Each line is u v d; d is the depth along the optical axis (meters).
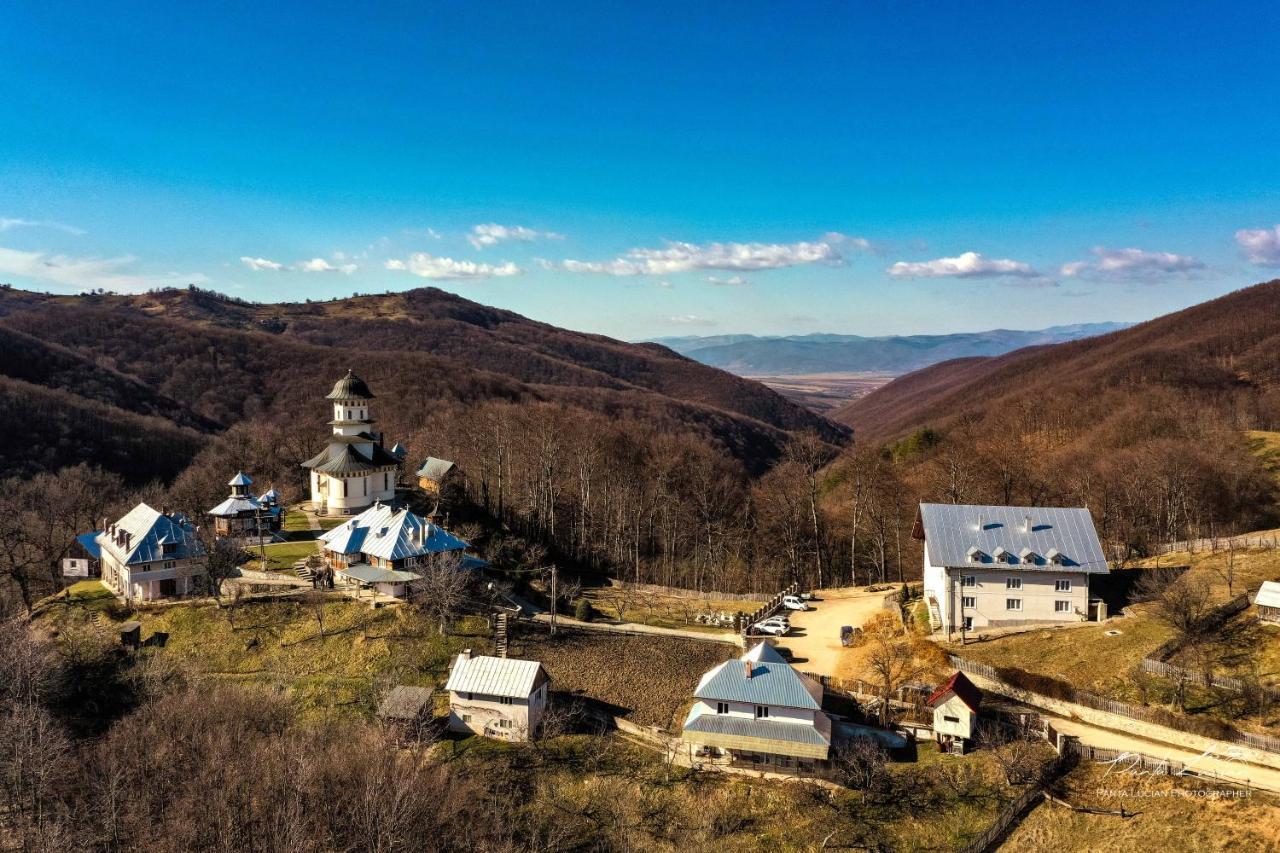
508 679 82.56
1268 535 123.56
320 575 108.12
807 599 123.25
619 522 151.62
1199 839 61.94
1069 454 178.88
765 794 71.94
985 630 99.62
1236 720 73.19
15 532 122.06
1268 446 168.62
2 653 86.44
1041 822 67.31
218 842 63.50
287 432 196.25
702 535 159.50
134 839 64.06
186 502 148.12
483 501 154.12
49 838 62.44
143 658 94.38
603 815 70.75
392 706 79.62
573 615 111.31
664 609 119.38
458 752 78.75
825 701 85.69
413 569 106.31
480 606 105.38
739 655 98.69
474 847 65.81
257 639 96.75
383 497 142.38
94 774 71.94
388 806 64.62
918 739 78.94
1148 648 85.88
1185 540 140.88
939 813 68.69
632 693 89.44
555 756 78.12
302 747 71.69
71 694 88.94
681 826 69.12
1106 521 141.00
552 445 160.12
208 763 69.69
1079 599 97.81
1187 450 153.38
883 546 141.75
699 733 76.12
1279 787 65.44
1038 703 82.06
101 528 140.25
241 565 113.50
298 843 60.59
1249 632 85.19
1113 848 63.31
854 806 70.00
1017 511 104.31
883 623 105.25
